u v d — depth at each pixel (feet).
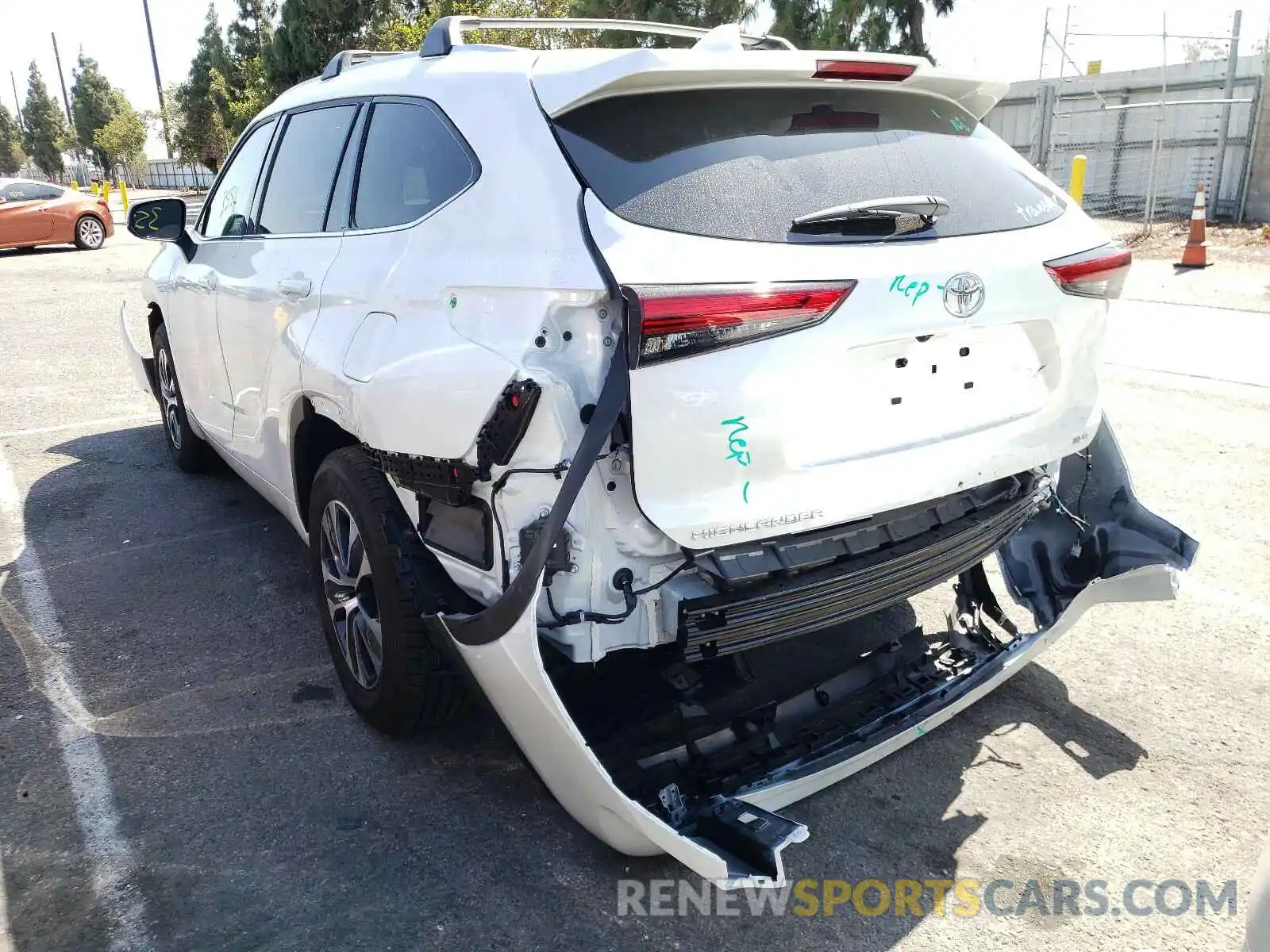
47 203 58.54
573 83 8.11
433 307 8.41
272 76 95.30
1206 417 20.56
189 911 8.02
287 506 12.37
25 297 40.65
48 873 8.46
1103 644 12.10
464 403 7.75
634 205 7.48
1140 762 9.88
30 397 24.68
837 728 9.12
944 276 8.14
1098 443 10.89
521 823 9.08
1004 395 9.06
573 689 9.07
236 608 13.35
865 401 8.07
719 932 7.86
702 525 7.45
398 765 9.93
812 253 7.62
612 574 7.58
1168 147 50.72
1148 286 35.45
